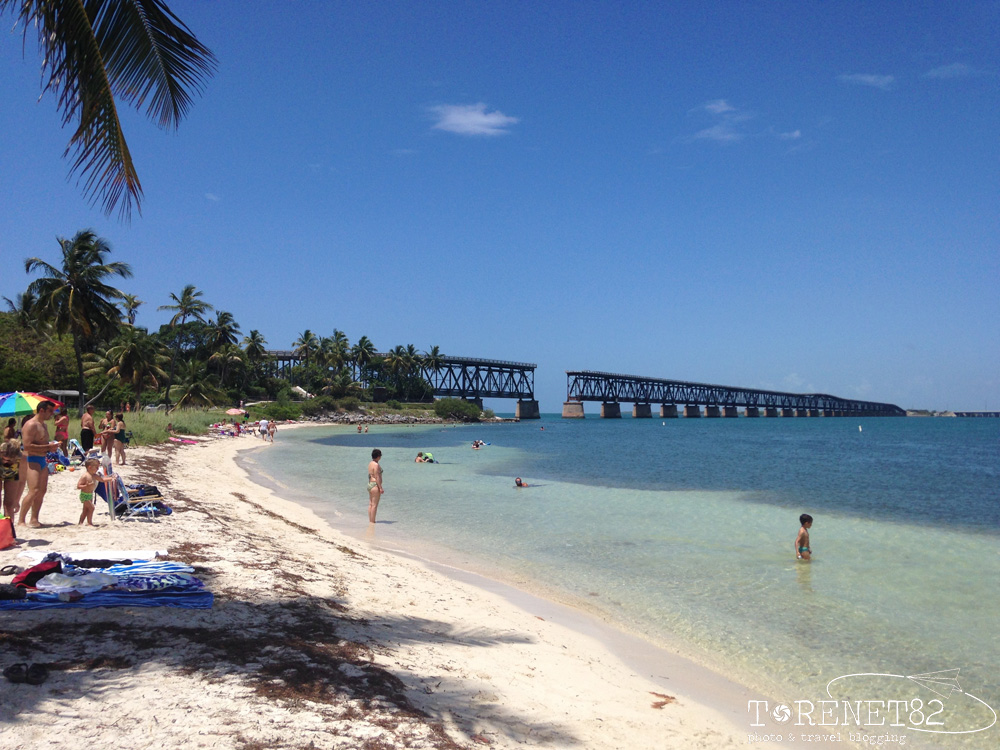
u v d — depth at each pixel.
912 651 8.64
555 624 9.41
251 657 5.67
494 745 5.00
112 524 11.16
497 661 7.21
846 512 21.03
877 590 11.52
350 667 5.92
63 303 44.03
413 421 122.81
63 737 4.00
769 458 48.62
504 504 21.78
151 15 7.21
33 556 8.32
